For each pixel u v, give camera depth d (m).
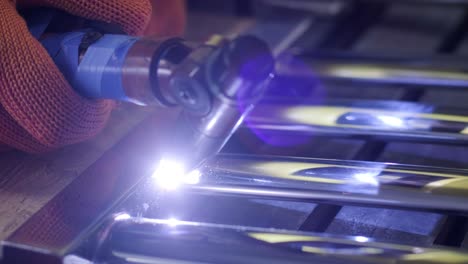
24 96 0.57
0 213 0.61
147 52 0.52
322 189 0.58
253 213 0.65
